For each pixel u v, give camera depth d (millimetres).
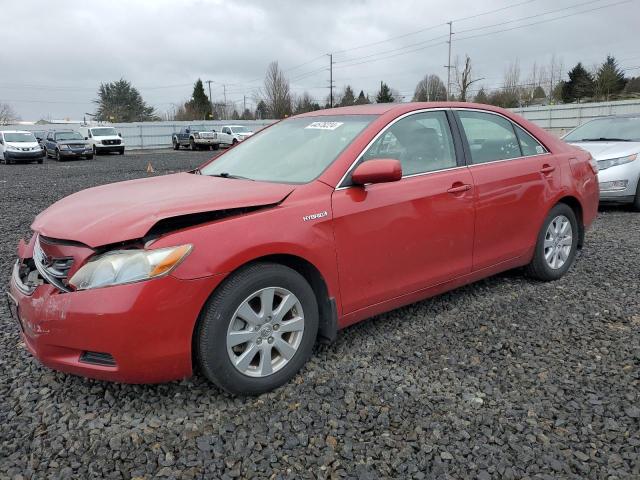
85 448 2529
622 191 8375
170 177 3949
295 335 3096
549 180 4574
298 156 3631
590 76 57469
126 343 2564
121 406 2871
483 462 2412
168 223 2732
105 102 91875
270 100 65562
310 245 3049
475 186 3949
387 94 76312
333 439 2582
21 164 26359
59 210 3143
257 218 2898
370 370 3244
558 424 2674
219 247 2725
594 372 3197
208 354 2760
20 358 3451
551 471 2348
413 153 3723
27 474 2344
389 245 3443
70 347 2648
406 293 3633
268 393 3000
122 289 2557
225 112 84000
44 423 2723
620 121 9570
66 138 30125
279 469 2379
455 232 3832
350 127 3664
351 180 3311
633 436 2570
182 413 2811
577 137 9711
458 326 3891
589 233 6934
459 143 4016
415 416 2762
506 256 4312
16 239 7168
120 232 2629
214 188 3256
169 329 2627
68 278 2682
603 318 3998
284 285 2975
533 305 4273
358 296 3352
